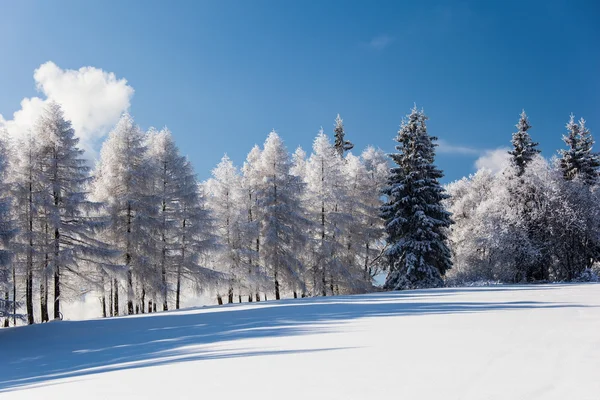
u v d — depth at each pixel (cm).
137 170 2453
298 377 353
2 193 1970
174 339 916
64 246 2228
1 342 1212
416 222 2961
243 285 2920
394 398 265
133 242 2334
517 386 274
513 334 507
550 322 598
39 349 1051
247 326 995
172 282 2623
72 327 1378
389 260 3044
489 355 384
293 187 2995
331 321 909
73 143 2211
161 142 2661
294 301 1838
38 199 2056
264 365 434
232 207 3108
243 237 2923
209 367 460
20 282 2230
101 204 2241
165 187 2614
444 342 482
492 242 3044
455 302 1152
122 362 655
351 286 3141
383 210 3158
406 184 3089
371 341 543
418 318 812
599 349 381
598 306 809
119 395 355
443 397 260
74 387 437
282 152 3003
